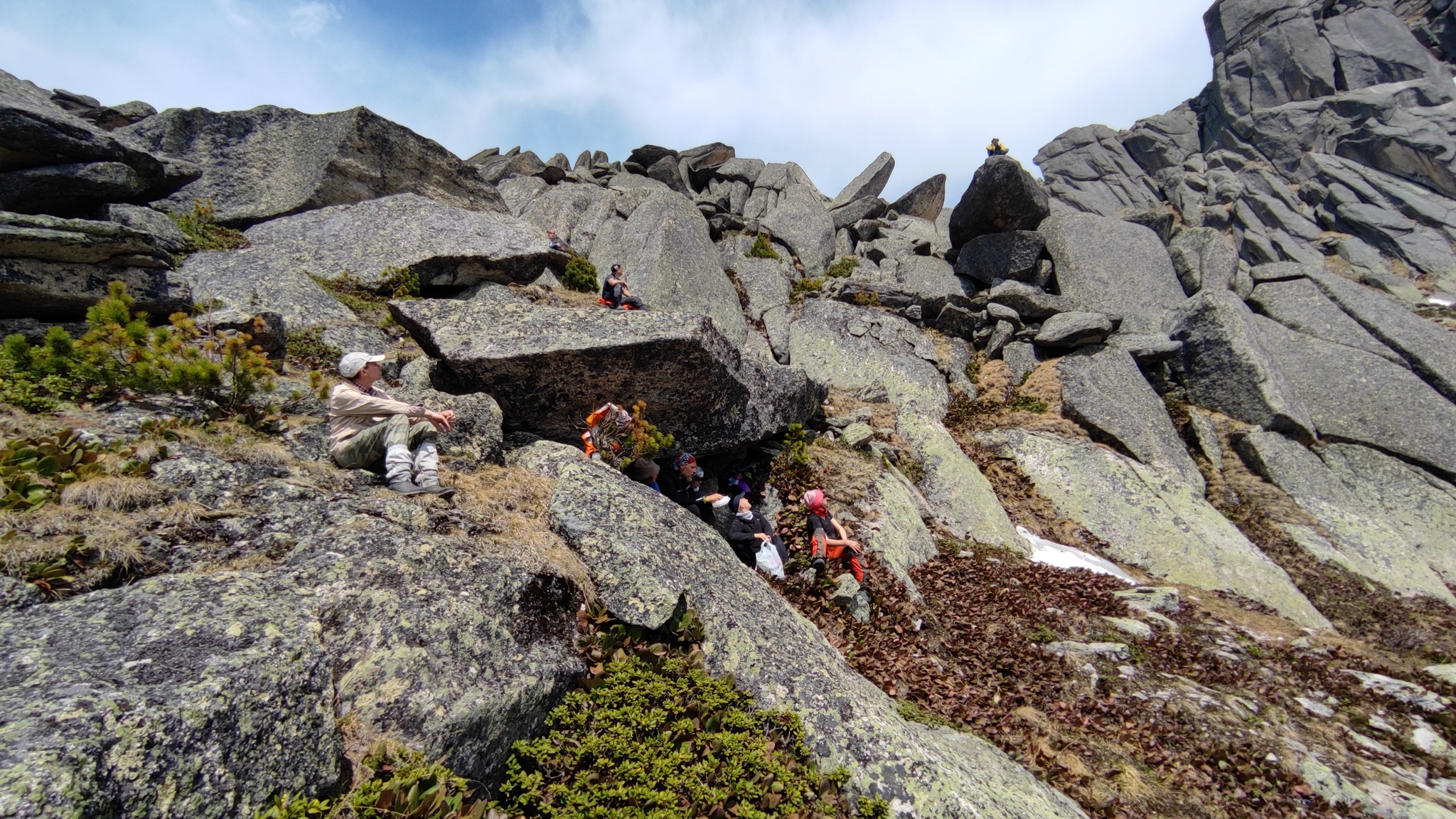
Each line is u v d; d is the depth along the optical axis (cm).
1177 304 2484
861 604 953
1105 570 1382
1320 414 2059
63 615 380
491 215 1822
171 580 431
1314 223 5175
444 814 385
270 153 1780
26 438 527
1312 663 1046
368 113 1775
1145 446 1772
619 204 2753
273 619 420
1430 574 1559
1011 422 1858
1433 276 4319
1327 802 744
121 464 523
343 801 369
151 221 1285
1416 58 6350
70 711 308
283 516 538
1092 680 899
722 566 757
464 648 479
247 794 338
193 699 342
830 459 1384
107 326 676
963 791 542
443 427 709
